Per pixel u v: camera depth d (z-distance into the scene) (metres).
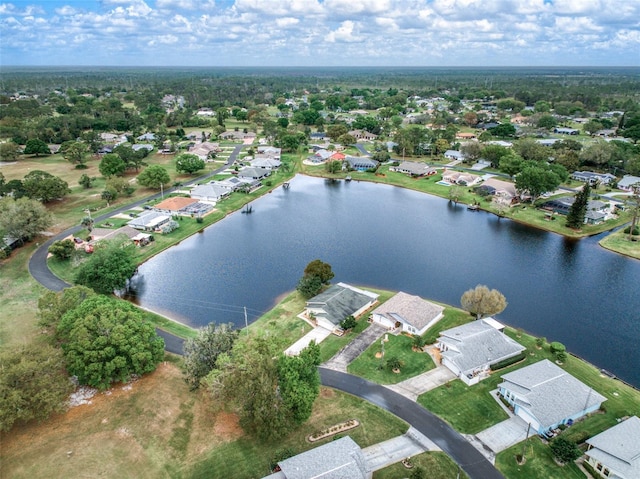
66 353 62.66
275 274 103.19
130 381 65.81
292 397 53.59
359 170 198.25
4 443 54.81
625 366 72.56
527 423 58.50
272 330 79.00
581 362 71.69
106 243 96.19
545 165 162.88
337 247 118.94
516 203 151.38
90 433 56.44
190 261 109.88
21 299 88.19
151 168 158.12
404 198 164.38
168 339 76.88
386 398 62.72
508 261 110.38
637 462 49.12
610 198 151.50
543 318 85.75
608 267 107.00
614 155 179.62
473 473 51.31
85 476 50.72
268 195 167.38
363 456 50.19
